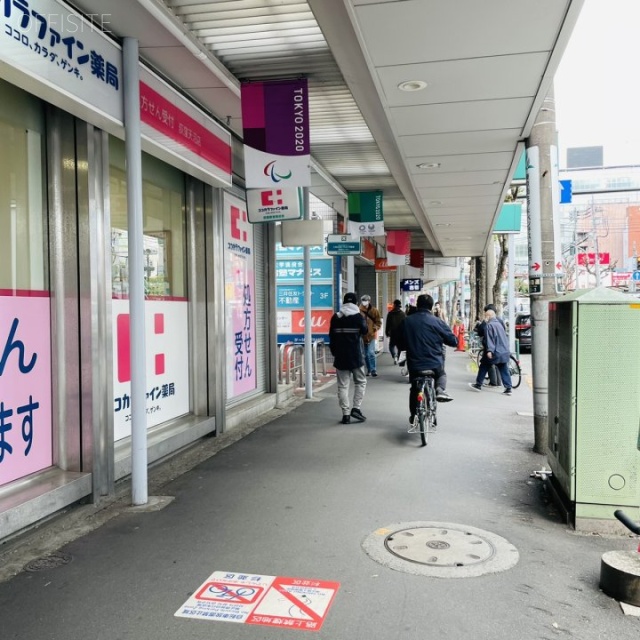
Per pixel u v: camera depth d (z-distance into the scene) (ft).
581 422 15.07
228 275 29.45
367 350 50.42
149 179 23.21
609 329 14.89
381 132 25.98
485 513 16.52
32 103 16.35
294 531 15.12
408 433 27.02
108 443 17.58
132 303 17.12
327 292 63.52
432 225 52.01
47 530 15.08
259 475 20.29
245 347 31.86
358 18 15.03
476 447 24.31
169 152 20.01
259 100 23.41
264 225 35.04
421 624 10.73
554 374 17.93
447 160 28.76
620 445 14.92
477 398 38.37
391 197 52.75
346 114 29.86
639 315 14.76
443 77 18.79
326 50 21.68
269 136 23.44
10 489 15.12
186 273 26.27
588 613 11.16
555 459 17.56
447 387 44.29
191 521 15.88
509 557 13.51
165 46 19.04
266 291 35.04
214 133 24.26
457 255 81.66
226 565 13.14
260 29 19.85
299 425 29.12
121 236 20.54
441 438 26.02
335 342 29.60
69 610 11.25
